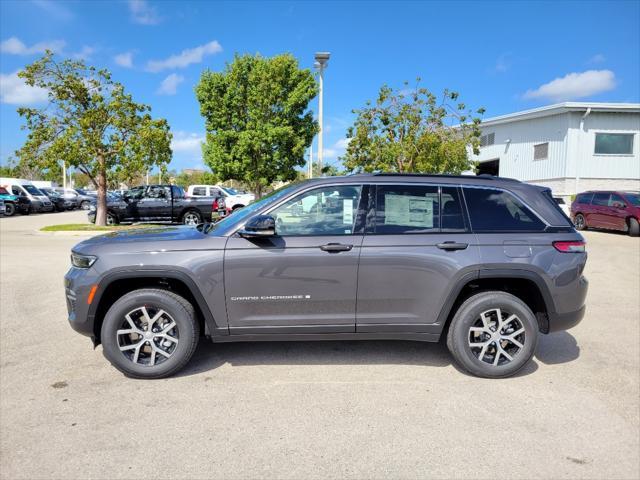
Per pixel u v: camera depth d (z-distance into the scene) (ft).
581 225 59.26
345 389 12.64
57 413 11.19
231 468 9.12
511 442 10.10
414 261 13.11
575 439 10.24
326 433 10.40
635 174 73.10
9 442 9.94
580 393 12.52
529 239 13.38
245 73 75.66
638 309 21.29
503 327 13.55
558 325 13.55
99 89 58.80
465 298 13.87
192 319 13.14
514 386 12.94
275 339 13.38
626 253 39.06
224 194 71.31
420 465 9.25
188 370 13.83
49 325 18.11
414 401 11.98
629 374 13.84
